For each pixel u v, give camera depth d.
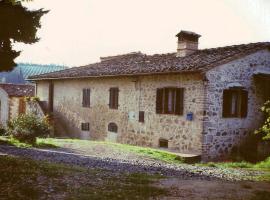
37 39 8.78
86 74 21.83
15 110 28.67
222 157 16.33
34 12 8.61
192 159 15.17
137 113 19.03
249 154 16.67
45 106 26.34
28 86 31.36
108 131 21.03
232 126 16.67
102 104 21.55
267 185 9.30
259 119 17.75
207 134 15.74
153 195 7.23
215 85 15.97
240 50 16.89
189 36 19.44
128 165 11.61
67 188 7.23
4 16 8.01
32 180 7.57
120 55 27.25
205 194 7.67
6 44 8.49
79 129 23.31
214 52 18.17
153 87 18.12
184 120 16.50
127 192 7.27
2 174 7.78
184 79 16.59
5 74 47.34
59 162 10.84
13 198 6.21
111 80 20.92
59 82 25.28
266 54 17.89
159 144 17.72
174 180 9.14
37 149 14.55
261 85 17.75
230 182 9.50
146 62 20.66
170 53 21.97
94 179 8.35
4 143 15.38
